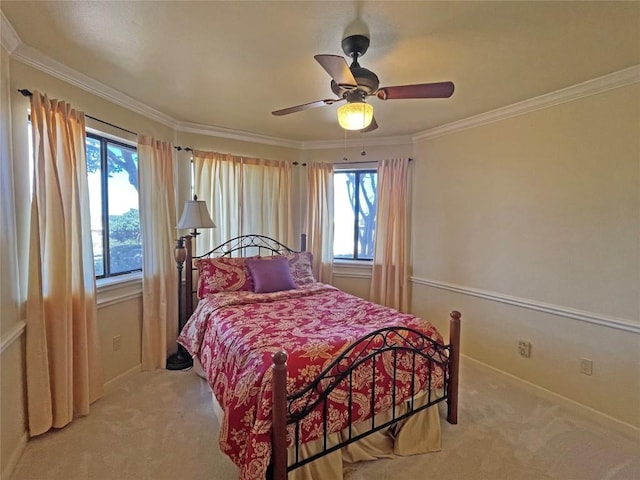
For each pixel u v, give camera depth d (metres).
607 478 1.82
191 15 1.63
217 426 2.22
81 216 2.34
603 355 2.33
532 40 1.82
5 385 1.79
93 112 2.53
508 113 2.86
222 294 2.93
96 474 1.79
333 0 1.50
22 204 1.99
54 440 2.05
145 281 2.95
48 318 2.10
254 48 1.94
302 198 4.34
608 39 1.80
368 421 1.93
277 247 4.04
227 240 3.68
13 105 1.93
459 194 3.34
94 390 2.45
